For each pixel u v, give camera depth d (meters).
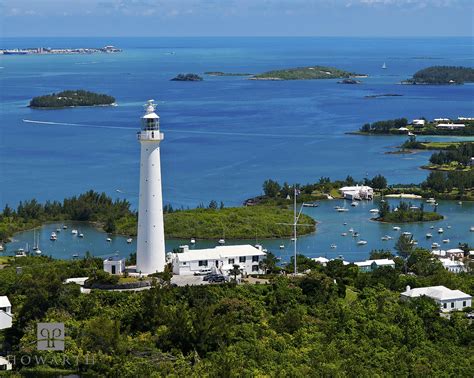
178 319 148.38
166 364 136.75
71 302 158.62
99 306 160.12
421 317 169.88
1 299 160.88
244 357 141.75
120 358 138.38
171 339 146.62
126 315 155.62
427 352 153.75
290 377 133.50
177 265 188.75
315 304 171.12
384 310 170.88
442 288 186.00
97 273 173.62
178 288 169.00
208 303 163.38
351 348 149.75
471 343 162.50
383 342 156.25
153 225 182.88
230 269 188.88
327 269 198.75
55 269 192.50
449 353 155.38
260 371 135.75
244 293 171.75
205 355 144.75
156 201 182.62
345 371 138.38
